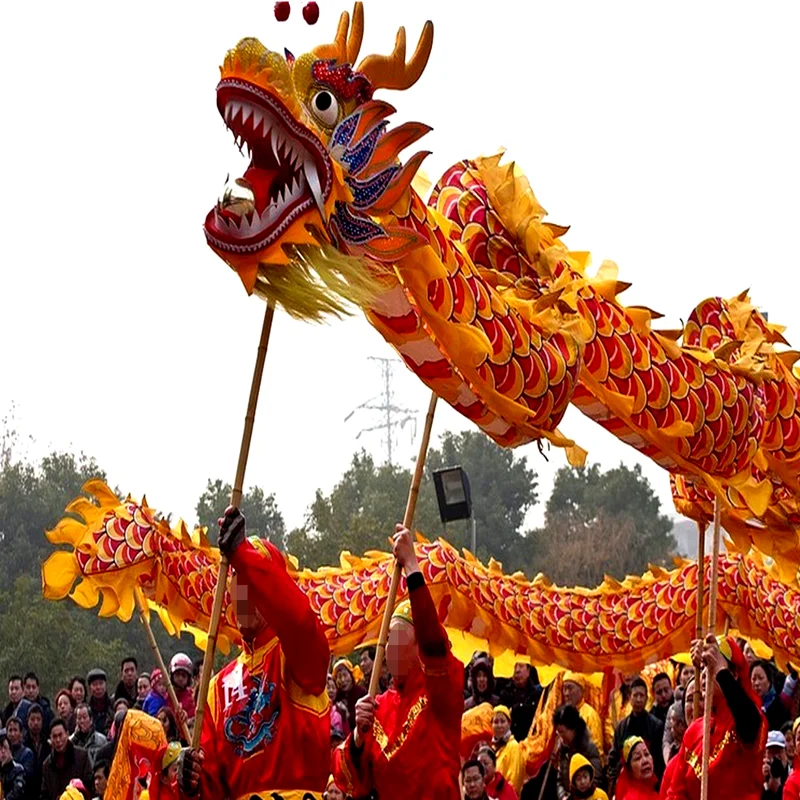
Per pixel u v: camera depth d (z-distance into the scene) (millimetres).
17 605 27859
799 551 10055
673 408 8445
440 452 39438
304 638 6523
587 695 13773
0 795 14484
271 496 37562
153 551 10922
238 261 5980
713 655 8781
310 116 6234
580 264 8508
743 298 9820
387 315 6973
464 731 10516
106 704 15492
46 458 38938
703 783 8570
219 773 6668
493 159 8133
